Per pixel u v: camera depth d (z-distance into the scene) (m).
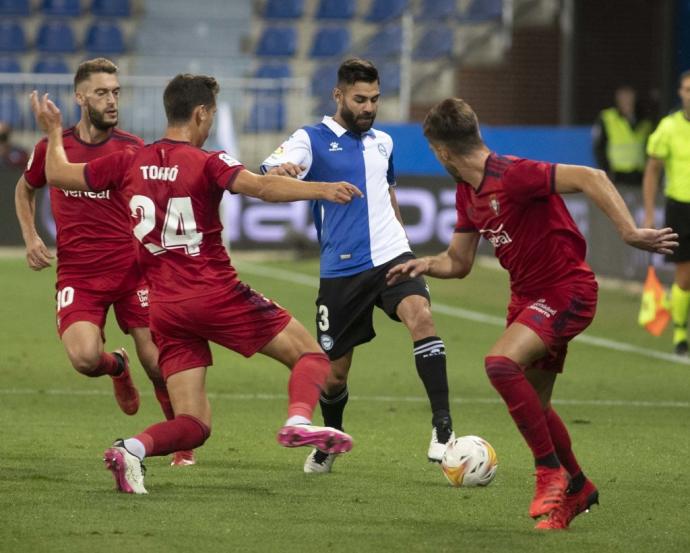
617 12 81.62
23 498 20.30
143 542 17.41
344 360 25.11
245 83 79.75
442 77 85.94
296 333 20.73
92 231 25.06
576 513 19.20
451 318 51.66
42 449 25.50
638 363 41.03
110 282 25.19
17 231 72.06
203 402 20.77
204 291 20.22
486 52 86.00
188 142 20.45
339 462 24.72
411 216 69.31
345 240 24.95
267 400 33.41
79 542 17.34
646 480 23.12
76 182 20.61
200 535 17.91
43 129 21.03
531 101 84.88
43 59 91.06
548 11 84.81
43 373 37.56
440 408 23.70
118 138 25.66
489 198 18.75
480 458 21.31
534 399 18.53
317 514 19.58
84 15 93.12
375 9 93.62
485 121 85.38
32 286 59.72
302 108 81.00
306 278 62.41
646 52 81.38
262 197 19.66
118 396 26.50
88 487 21.36
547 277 18.84
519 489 22.02
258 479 22.70
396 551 17.23
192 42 93.00
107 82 25.05
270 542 17.59
